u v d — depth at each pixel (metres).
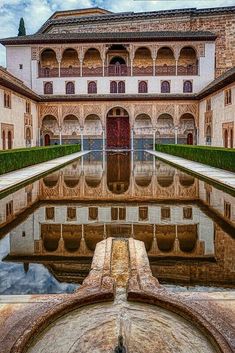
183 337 3.16
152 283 4.20
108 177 16.86
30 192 12.50
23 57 39.25
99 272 4.56
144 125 41.31
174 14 44.12
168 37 38.09
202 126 37.66
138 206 10.17
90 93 39.72
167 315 3.53
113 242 5.98
